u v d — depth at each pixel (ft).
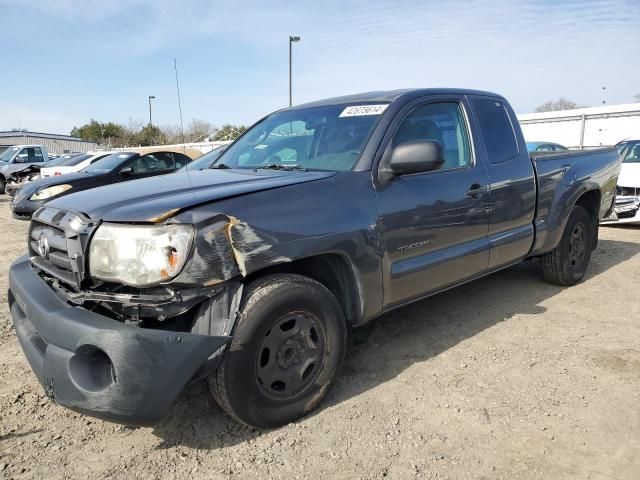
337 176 10.10
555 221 15.78
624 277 18.66
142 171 33.40
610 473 7.98
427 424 9.37
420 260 11.39
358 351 12.53
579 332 13.52
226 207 8.32
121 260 7.75
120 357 7.30
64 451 8.74
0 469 8.24
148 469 8.25
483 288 17.46
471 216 12.55
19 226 34.04
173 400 7.60
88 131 198.49
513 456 8.44
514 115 15.01
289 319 9.00
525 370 11.39
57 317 7.98
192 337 7.71
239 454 8.58
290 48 74.38
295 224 8.93
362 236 9.93
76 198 9.39
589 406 9.86
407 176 11.24
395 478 7.97
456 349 12.55
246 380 8.47
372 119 11.43
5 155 66.54
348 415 9.67
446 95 12.94
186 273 7.70
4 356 12.50
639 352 12.22
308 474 8.07
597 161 18.03
